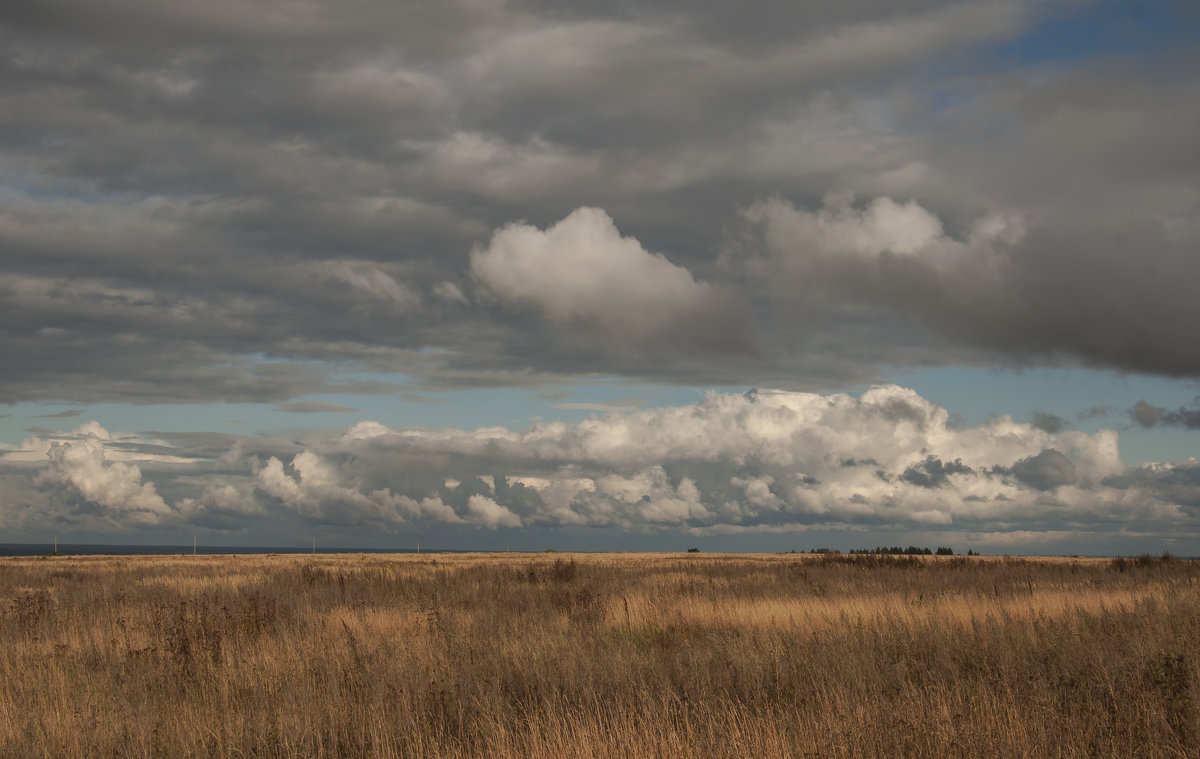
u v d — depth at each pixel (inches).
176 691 447.5
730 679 440.8
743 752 305.1
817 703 379.9
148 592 1027.3
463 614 730.8
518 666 472.7
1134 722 337.7
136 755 333.1
